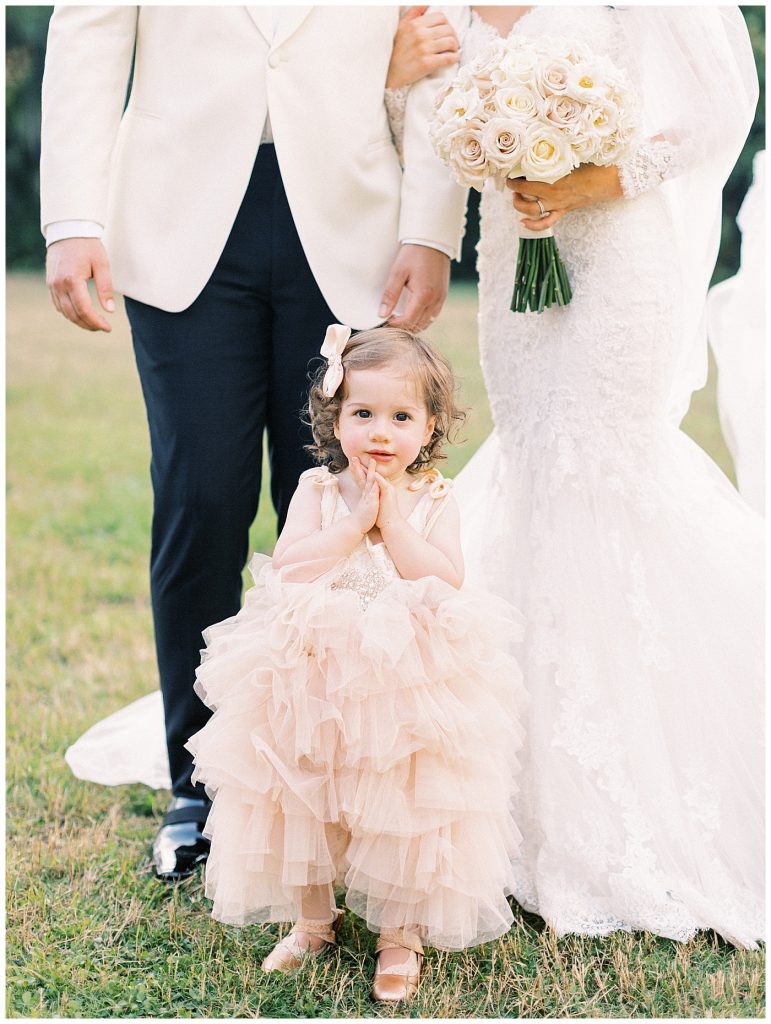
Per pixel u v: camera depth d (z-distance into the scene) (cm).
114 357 1147
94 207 288
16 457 724
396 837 229
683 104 285
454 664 233
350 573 246
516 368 305
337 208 297
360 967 245
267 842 232
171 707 304
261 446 304
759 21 1306
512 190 278
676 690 280
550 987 238
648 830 269
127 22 293
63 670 410
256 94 286
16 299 1485
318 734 229
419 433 250
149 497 643
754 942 256
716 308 367
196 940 256
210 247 287
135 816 322
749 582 290
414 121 308
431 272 305
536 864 275
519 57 267
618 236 282
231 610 305
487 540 307
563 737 275
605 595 282
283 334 299
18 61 1702
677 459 296
